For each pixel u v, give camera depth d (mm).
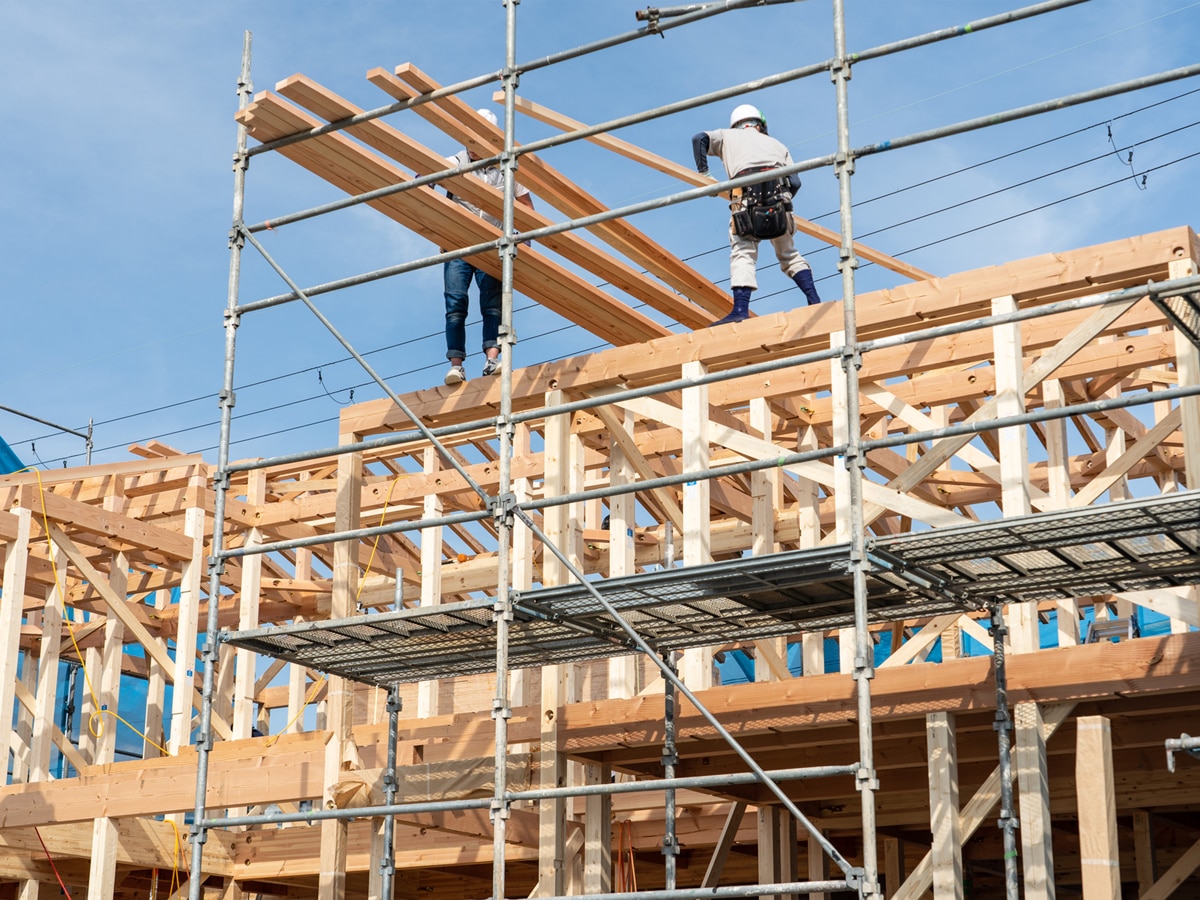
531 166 9836
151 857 11156
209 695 8969
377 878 9641
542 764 9484
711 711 9016
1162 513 6820
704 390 9648
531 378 10242
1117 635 10719
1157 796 9891
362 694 14438
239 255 9727
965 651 14422
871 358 9672
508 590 8266
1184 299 6668
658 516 12688
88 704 15602
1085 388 12086
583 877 9672
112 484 13836
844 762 9859
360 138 9570
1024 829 7801
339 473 10656
